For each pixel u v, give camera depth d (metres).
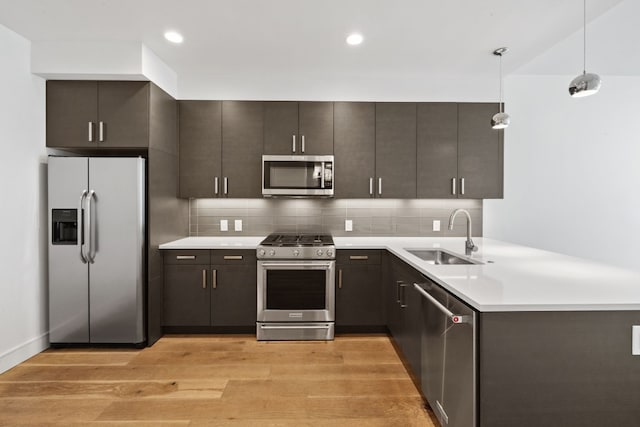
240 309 3.21
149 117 2.89
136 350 2.88
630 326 1.36
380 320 3.25
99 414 2.00
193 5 2.22
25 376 2.44
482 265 2.10
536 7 2.22
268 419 1.96
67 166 2.84
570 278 1.76
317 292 3.16
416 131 3.45
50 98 2.88
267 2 2.19
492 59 3.08
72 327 2.87
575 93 1.94
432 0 2.15
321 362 2.67
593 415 1.35
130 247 2.87
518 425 1.34
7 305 2.55
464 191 3.47
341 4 2.21
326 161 3.40
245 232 3.76
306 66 3.24
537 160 3.62
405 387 2.30
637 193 3.65
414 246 3.07
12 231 2.59
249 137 3.43
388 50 2.89
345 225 3.77
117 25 2.49
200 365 2.61
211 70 3.35
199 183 3.44
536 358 1.35
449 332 1.65
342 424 1.92
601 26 2.49
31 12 2.31
